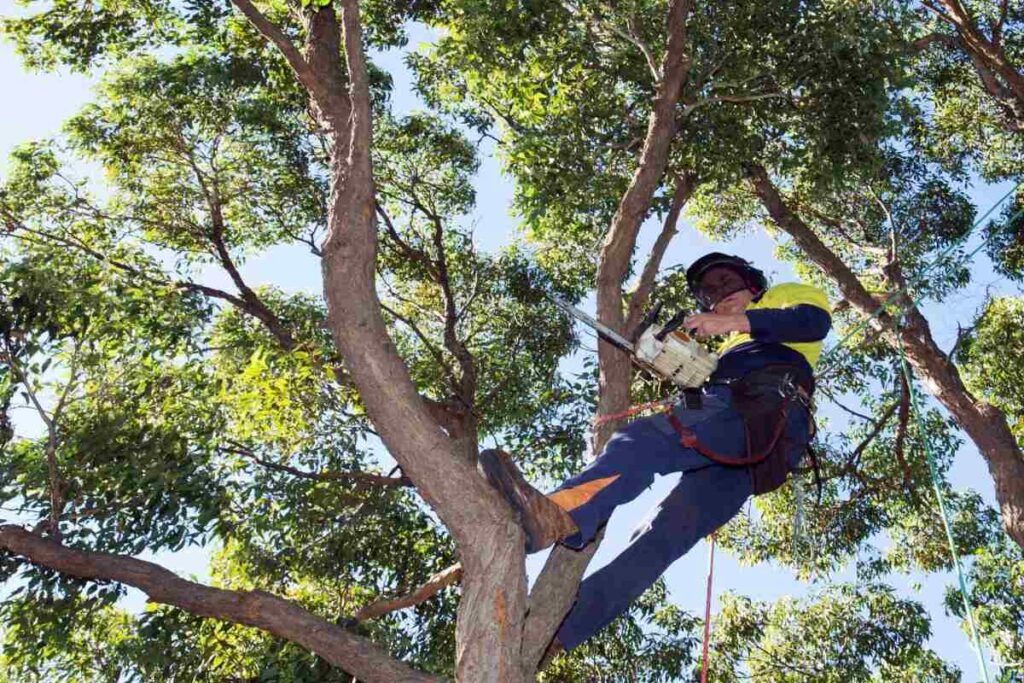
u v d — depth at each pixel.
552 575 4.25
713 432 3.68
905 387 11.56
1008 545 11.81
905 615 12.13
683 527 4.09
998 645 10.58
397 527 9.07
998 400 13.23
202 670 7.24
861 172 8.74
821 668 12.09
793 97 8.71
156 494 7.17
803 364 3.96
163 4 10.29
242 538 8.39
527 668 3.99
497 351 11.38
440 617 8.73
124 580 5.84
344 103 5.19
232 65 10.41
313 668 6.84
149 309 9.05
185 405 8.03
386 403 3.52
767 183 12.03
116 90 10.73
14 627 6.88
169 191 11.22
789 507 12.13
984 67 12.45
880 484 12.27
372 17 10.23
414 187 11.91
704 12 8.57
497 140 10.58
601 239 10.05
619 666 10.37
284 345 10.39
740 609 12.67
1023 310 12.40
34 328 7.28
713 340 9.05
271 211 11.55
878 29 8.23
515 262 11.77
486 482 3.46
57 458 7.20
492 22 8.07
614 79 8.70
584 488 3.48
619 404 5.18
